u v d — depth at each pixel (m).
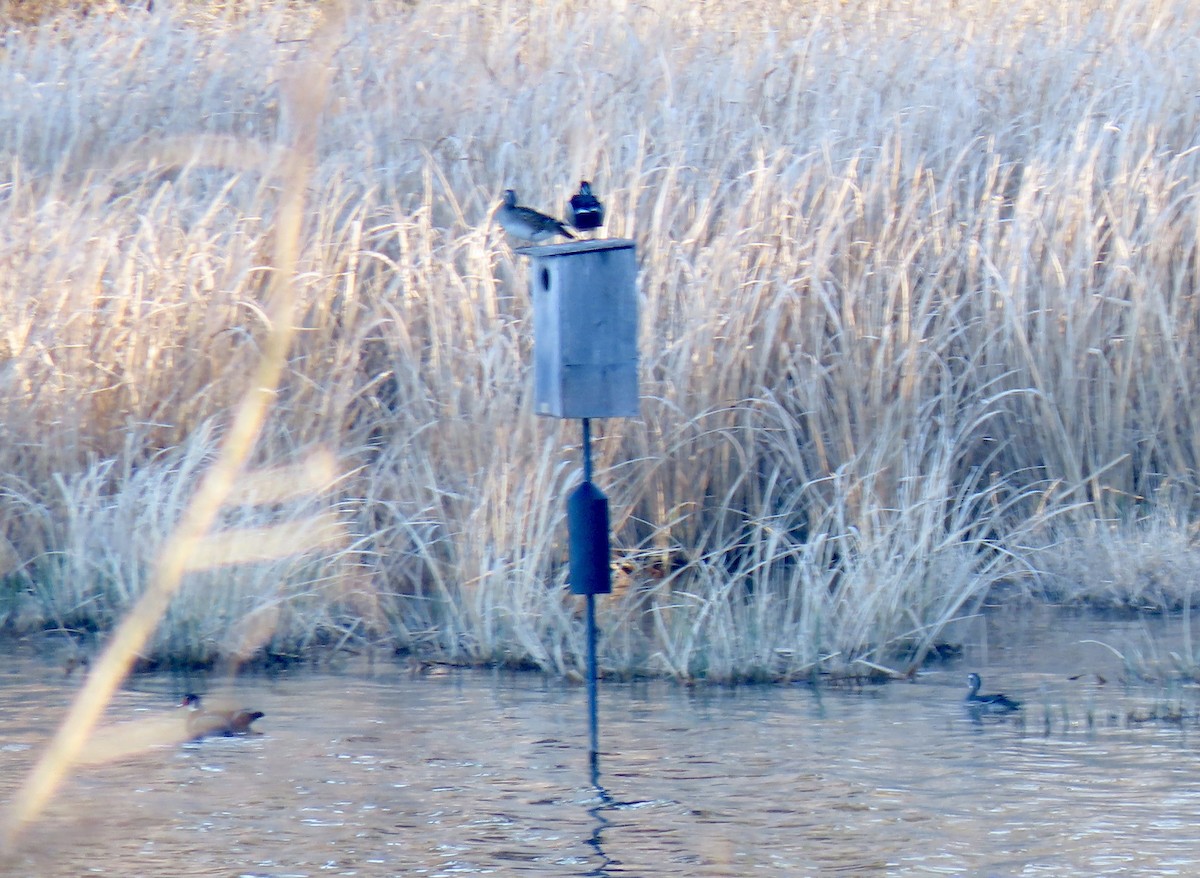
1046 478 13.84
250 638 10.98
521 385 12.79
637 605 11.43
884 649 10.67
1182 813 7.32
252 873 6.63
